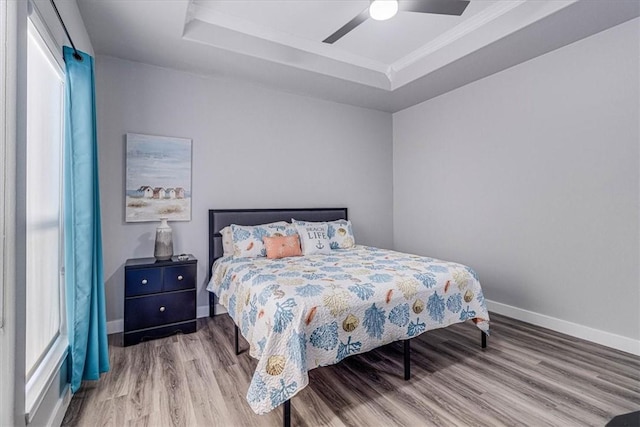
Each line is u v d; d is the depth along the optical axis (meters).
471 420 1.67
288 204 3.85
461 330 2.91
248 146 3.57
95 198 2.02
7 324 1.11
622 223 2.47
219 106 3.40
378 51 3.34
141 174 3.00
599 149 2.58
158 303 2.69
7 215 1.12
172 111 3.15
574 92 2.72
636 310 2.41
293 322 1.64
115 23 2.36
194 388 1.96
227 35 2.77
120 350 2.49
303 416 1.71
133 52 2.81
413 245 4.42
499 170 3.32
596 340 2.61
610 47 2.50
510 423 1.65
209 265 3.32
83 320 1.86
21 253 1.19
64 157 1.87
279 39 3.01
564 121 2.79
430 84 3.62
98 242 2.06
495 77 3.34
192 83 3.25
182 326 2.79
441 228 4.01
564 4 2.22
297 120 3.90
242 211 3.46
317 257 2.97
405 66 3.57
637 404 1.80
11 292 1.12
